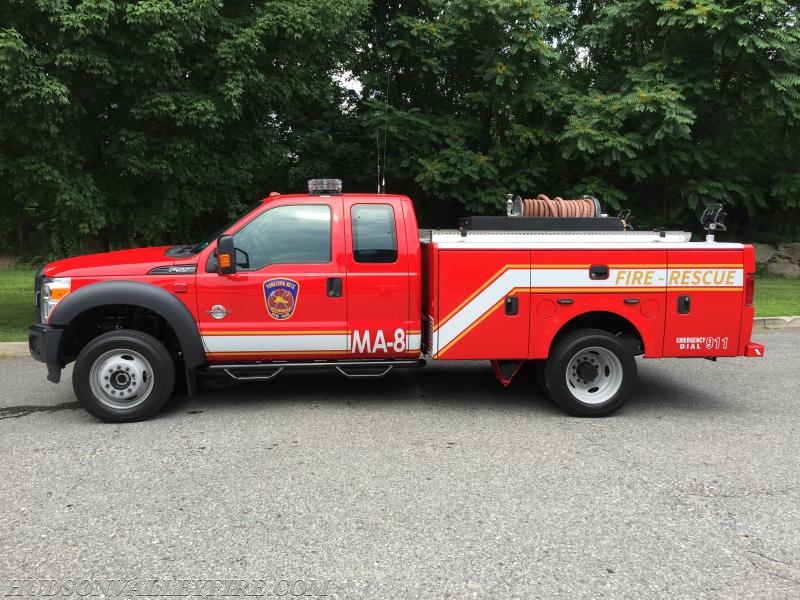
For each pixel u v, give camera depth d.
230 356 5.58
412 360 5.82
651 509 3.83
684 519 3.70
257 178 15.81
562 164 14.70
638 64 14.73
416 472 4.38
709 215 5.90
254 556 3.27
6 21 8.12
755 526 3.62
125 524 3.61
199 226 15.79
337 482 4.20
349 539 3.45
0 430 5.30
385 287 5.65
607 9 14.23
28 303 12.89
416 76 14.38
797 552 3.34
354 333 5.66
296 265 5.56
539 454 4.75
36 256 23.33
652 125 12.93
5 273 21.36
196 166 9.95
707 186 14.24
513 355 5.68
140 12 8.09
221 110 9.52
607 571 3.14
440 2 13.77
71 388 6.70
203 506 3.83
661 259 5.68
